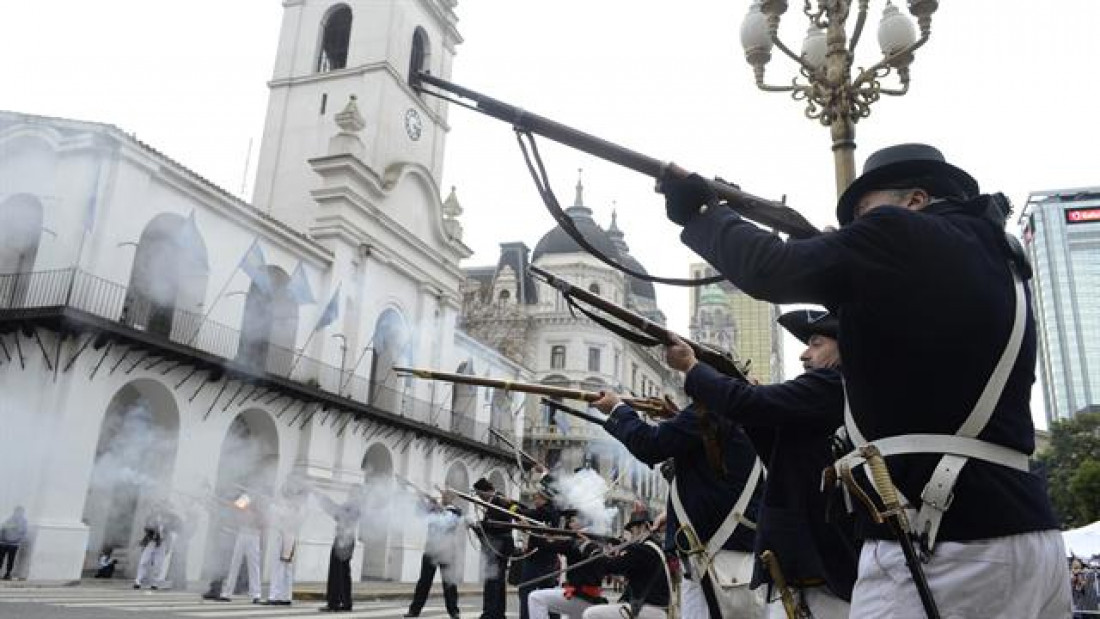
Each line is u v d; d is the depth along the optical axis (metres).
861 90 7.25
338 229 23.97
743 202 2.56
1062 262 114.00
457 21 32.59
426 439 27.34
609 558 5.32
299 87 28.69
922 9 7.11
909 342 1.70
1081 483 41.56
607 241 49.59
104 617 9.21
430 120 30.66
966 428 1.68
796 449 2.80
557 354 44.91
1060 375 110.00
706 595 3.57
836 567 2.70
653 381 52.97
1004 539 1.62
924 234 1.73
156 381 17.38
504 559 9.58
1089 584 15.26
